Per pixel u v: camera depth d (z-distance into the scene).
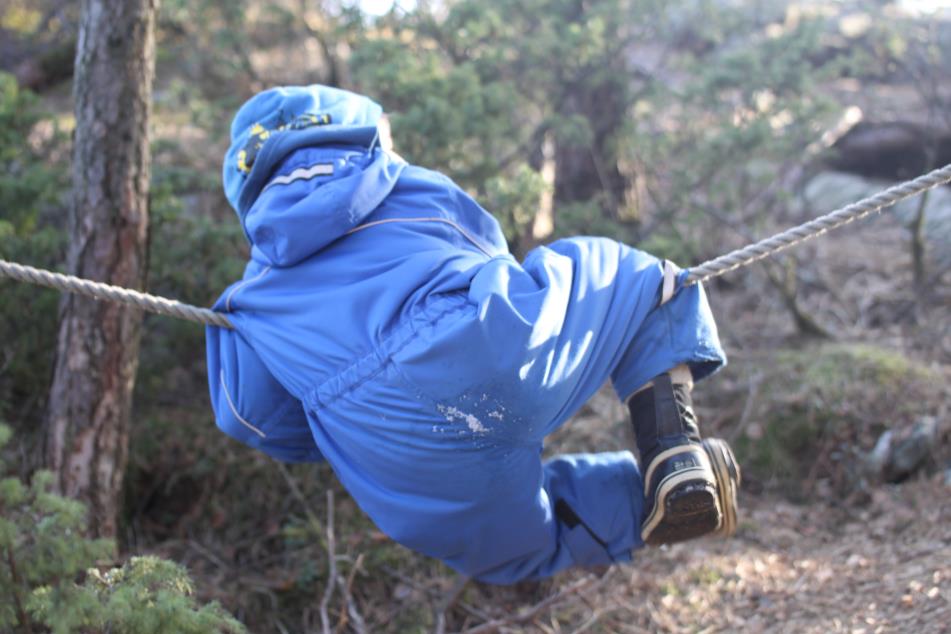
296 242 2.90
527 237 6.12
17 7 8.94
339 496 5.46
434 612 4.87
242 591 5.11
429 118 5.37
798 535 5.20
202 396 6.01
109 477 4.59
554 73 6.57
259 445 3.30
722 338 6.72
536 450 2.93
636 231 6.88
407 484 2.89
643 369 3.03
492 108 5.73
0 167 5.56
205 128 6.33
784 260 7.16
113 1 4.39
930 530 4.84
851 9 9.84
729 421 5.90
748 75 6.44
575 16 6.61
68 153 5.96
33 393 5.55
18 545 3.17
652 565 5.04
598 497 3.21
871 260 7.98
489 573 3.19
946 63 9.71
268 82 6.83
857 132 9.55
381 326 2.80
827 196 8.90
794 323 6.78
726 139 6.21
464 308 2.72
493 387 2.70
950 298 7.18
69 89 8.12
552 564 3.22
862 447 5.61
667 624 4.57
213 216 6.32
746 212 7.77
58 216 5.92
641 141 6.68
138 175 4.51
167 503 5.64
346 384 2.84
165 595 3.10
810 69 6.86
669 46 7.45
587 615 4.77
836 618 4.22
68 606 3.01
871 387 5.84
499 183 5.16
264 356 3.05
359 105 3.28
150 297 3.20
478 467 2.82
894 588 4.31
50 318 5.26
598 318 2.89
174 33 7.14
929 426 5.48
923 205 7.00
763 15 7.89
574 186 7.21
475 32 6.14
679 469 2.95
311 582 5.09
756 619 4.42
